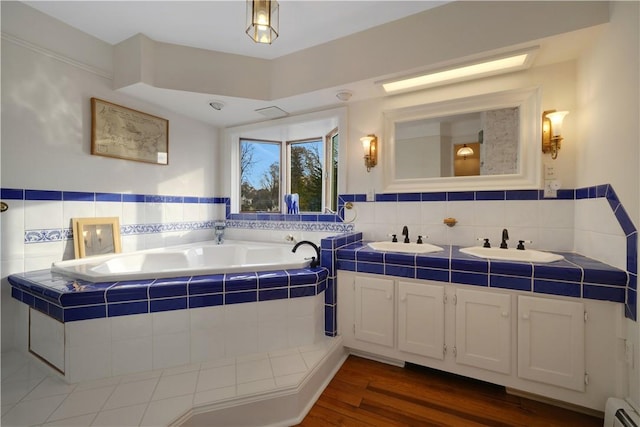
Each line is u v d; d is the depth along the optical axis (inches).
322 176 120.9
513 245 74.9
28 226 69.9
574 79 68.6
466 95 79.4
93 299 55.4
